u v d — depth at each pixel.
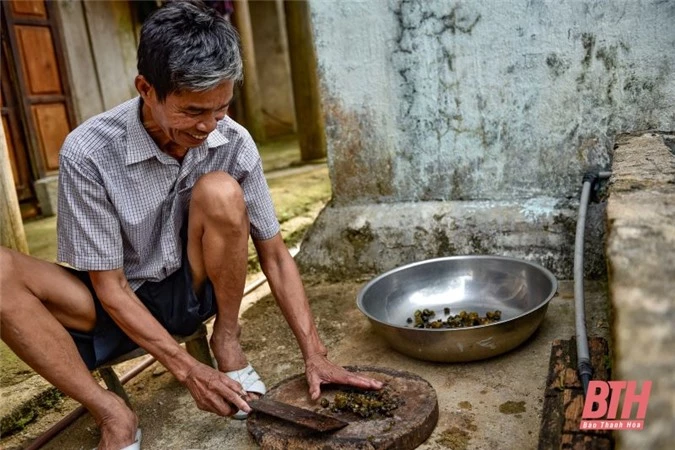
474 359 2.03
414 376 1.84
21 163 5.07
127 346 1.79
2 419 2.00
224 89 1.46
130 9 6.18
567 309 2.37
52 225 4.73
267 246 1.94
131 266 1.82
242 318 2.69
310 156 6.65
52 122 5.32
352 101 2.86
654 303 1.05
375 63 2.78
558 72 2.55
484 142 2.73
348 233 2.95
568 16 2.48
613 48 2.46
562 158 2.63
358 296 2.25
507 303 2.38
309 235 3.06
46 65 5.27
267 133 10.02
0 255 1.54
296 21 6.34
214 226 1.72
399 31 2.71
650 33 2.40
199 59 1.39
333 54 2.83
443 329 1.96
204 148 1.74
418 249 2.84
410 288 2.49
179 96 1.43
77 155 1.61
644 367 1.02
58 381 1.61
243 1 8.11
